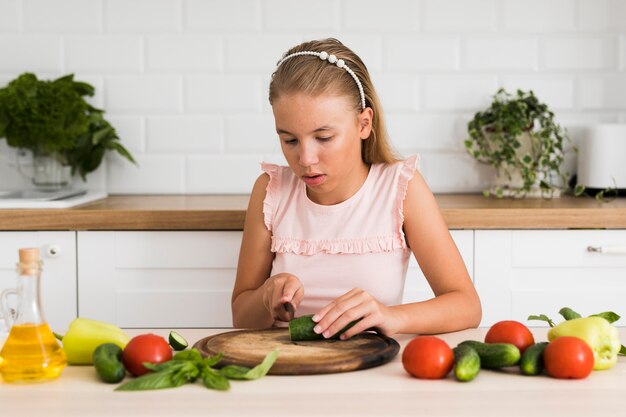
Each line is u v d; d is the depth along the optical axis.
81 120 2.46
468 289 1.65
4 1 2.62
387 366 1.10
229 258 2.15
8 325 1.14
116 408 0.92
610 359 1.08
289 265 1.76
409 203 1.72
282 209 1.79
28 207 2.16
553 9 2.64
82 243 2.13
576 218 2.14
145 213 2.13
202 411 0.90
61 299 2.14
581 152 2.58
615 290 2.17
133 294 2.15
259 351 1.13
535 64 2.66
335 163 1.46
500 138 2.49
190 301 2.16
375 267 1.72
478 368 1.02
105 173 2.67
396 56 2.64
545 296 2.16
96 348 1.05
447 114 2.65
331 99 1.43
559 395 0.96
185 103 2.66
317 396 0.96
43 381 1.03
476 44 2.65
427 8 2.63
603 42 2.65
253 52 2.64
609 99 2.67
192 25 2.63
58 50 2.64
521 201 2.37
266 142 2.67
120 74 2.65
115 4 2.63
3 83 2.64
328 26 2.63
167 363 1.00
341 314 1.21
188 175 2.67
